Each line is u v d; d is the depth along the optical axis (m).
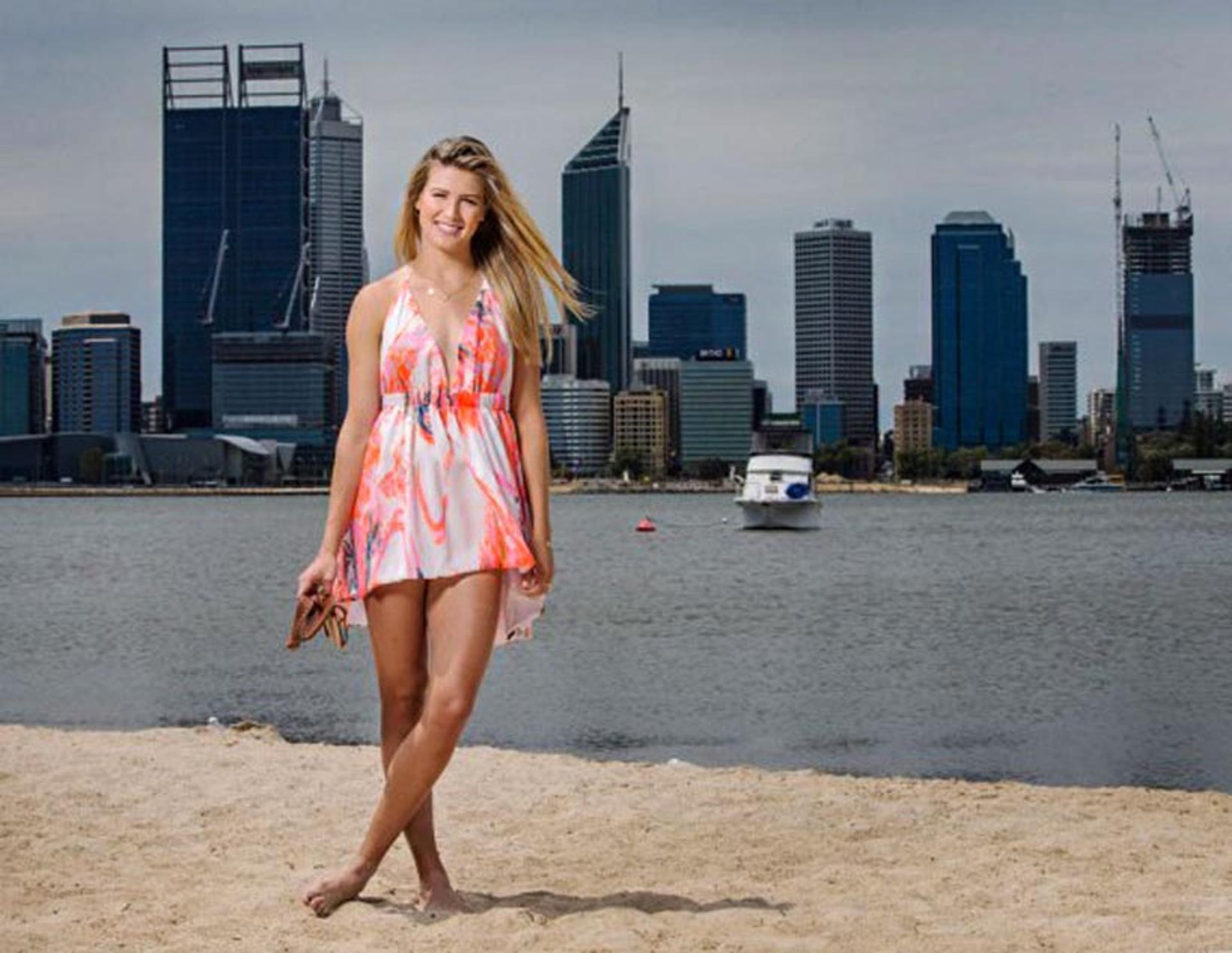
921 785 10.38
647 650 31.66
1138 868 7.67
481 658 5.86
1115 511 186.25
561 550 89.44
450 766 11.07
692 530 124.12
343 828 8.63
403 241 6.32
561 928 6.16
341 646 6.13
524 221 6.21
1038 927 6.38
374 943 5.95
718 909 6.66
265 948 5.93
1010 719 20.83
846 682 25.69
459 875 7.46
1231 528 125.12
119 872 7.44
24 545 99.19
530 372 6.18
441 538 5.83
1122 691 24.58
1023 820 9.05
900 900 6.88
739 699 22.84
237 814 9.02
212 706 21.75
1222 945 6.12
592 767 11.05
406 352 5.96
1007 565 71.50
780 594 52.47
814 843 8.34
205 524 147.25
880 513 181.75
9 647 32.97
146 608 45.72
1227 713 21.53
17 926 6.34
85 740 12.27
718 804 9.48
